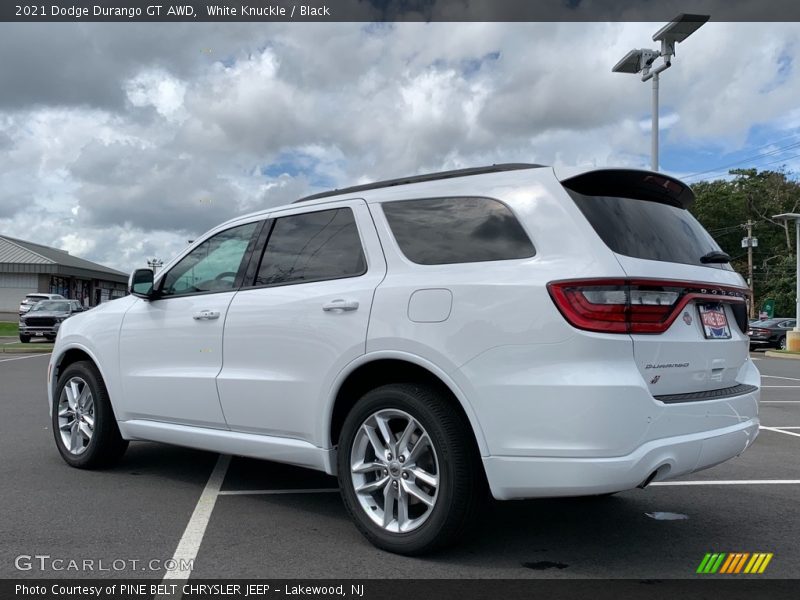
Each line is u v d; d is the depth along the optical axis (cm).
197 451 632
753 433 390
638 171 370
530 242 349
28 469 557
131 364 515
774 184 6488
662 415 326
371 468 379
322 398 397
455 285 354
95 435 539
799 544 395
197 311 473
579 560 365
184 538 391
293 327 414
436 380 367
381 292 380
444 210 386
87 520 423
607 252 332
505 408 329
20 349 2178
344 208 429
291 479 527
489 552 375
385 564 355
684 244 382
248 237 476
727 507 470
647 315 331
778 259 6106
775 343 2891
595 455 313
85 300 5094
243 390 437
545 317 325
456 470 345
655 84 1477
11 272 4322
